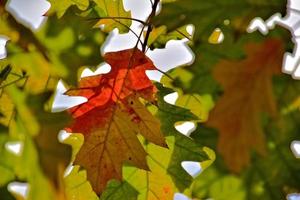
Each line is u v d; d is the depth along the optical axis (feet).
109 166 3.71
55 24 3.35
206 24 3.31
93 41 3.35
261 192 3.70
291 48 3.31
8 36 3.26
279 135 3.55
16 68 3.38
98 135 3.74
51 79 3.29
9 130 3.22
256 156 3.66
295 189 3.66
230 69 3.05
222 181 3.76
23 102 3.20
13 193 3.32
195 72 3.56
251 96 3.03
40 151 3.13
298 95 3.45
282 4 3.30
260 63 3.06
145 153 3.74
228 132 2.99
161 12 3.31
